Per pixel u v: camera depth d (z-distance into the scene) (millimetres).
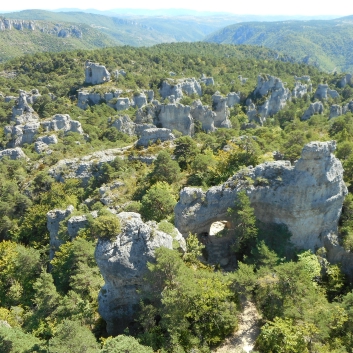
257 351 28281
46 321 38438
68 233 53094
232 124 144375
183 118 125125
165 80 168500
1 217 74250
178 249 36438
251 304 34906
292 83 189875
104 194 66625
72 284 40844
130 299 34312
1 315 42688
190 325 31188
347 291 37031
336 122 88062
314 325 28312
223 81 197875
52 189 76812
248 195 39875
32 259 53812
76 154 97375
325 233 40312
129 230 33312
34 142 112500
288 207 38750
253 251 37719
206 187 49594
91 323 35656
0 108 143375
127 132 122750
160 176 61031
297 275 31609
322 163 37500
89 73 168875
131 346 25875
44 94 151875
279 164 40281
